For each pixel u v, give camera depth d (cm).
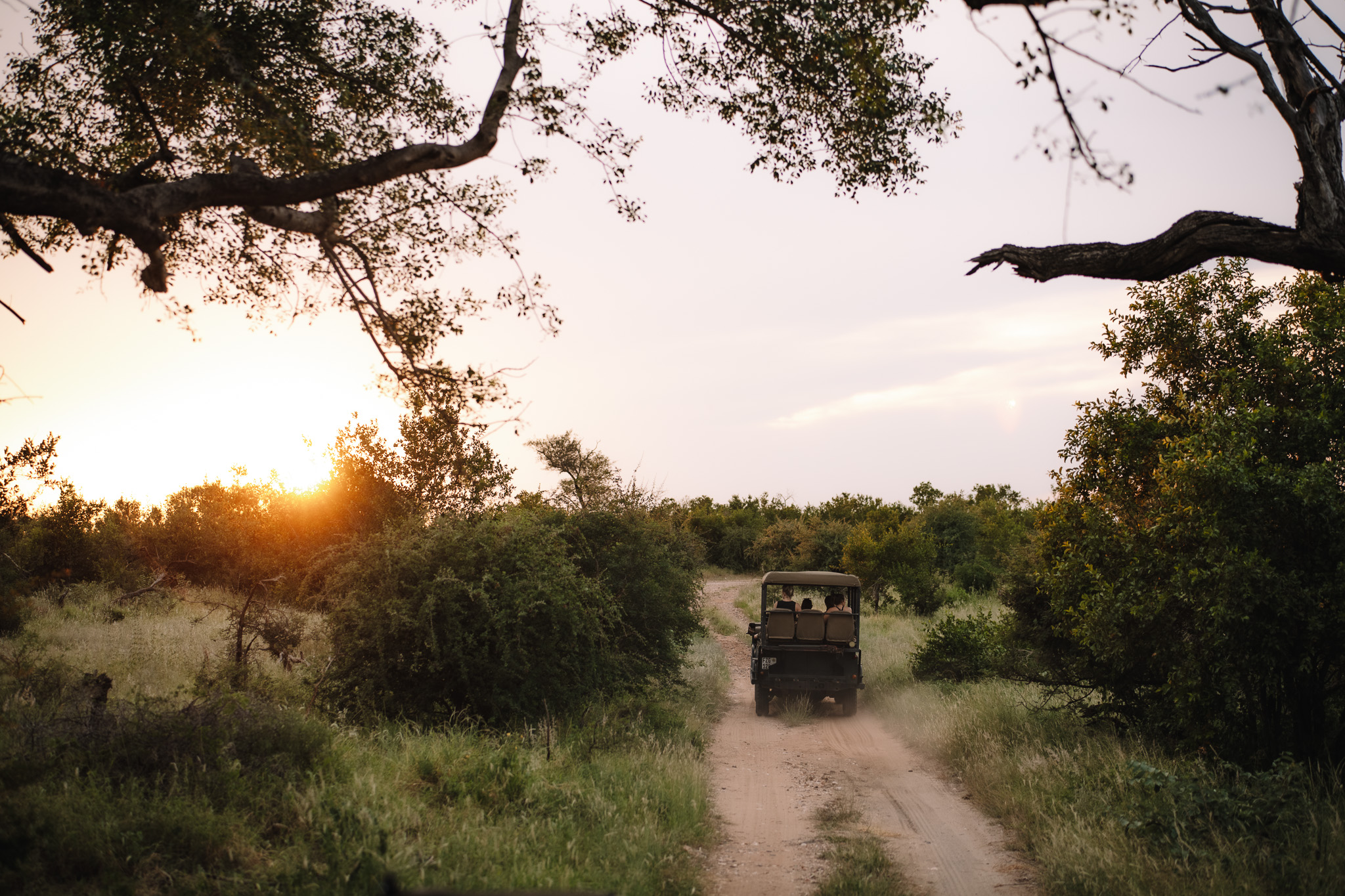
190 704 636
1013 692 1134
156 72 616
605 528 1289
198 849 467
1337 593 589
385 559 959
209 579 2130
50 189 392
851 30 617
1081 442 860
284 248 651
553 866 515
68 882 423
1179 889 495
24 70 611
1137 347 853
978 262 438
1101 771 750
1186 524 662
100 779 519
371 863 462
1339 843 510
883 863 604
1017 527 3142
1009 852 645
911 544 2797
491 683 944
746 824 738
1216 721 702
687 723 1113
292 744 630
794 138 693
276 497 1773
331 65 668
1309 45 395
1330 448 643
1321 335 667
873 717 1320
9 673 764
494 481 1241
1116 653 766
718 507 7344
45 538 1828
